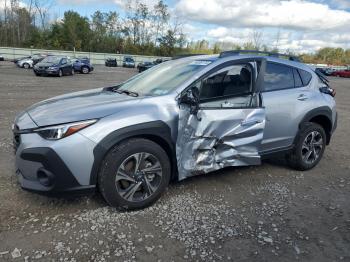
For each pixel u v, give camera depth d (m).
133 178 3.72
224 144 4.23
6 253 3.00
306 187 4.78
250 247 3.27
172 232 3.44
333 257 3.19
